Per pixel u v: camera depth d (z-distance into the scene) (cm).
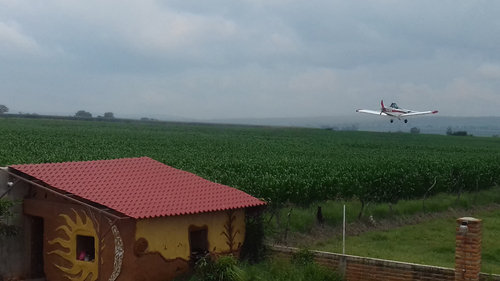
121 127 12275
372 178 3016
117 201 1536
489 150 7412
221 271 1516
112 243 1512
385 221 2577
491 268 1712
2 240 1652
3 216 1617
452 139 11719
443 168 3575
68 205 1605
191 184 1831
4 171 1633
